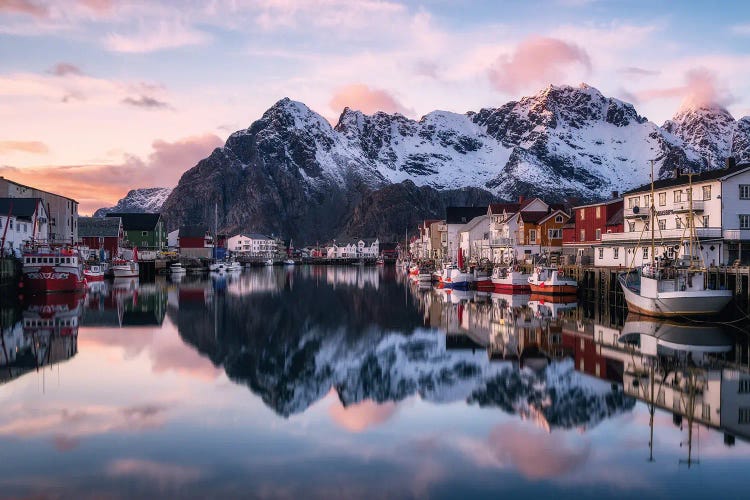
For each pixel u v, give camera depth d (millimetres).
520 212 103562
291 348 38688
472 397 25938
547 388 27281
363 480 16828
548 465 17922
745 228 57156
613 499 15727
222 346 38594
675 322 47375
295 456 18609
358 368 32531
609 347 37094
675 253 59844
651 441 19984
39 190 100125
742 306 46344
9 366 31125
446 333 45094
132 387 26953
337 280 121188
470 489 16297
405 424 21984
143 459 18250
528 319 51406
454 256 139125
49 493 15875
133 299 69750
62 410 23219
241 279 122375
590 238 83875
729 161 63500
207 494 15891
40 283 72250
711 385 27375
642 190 69625
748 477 17062
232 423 21875
